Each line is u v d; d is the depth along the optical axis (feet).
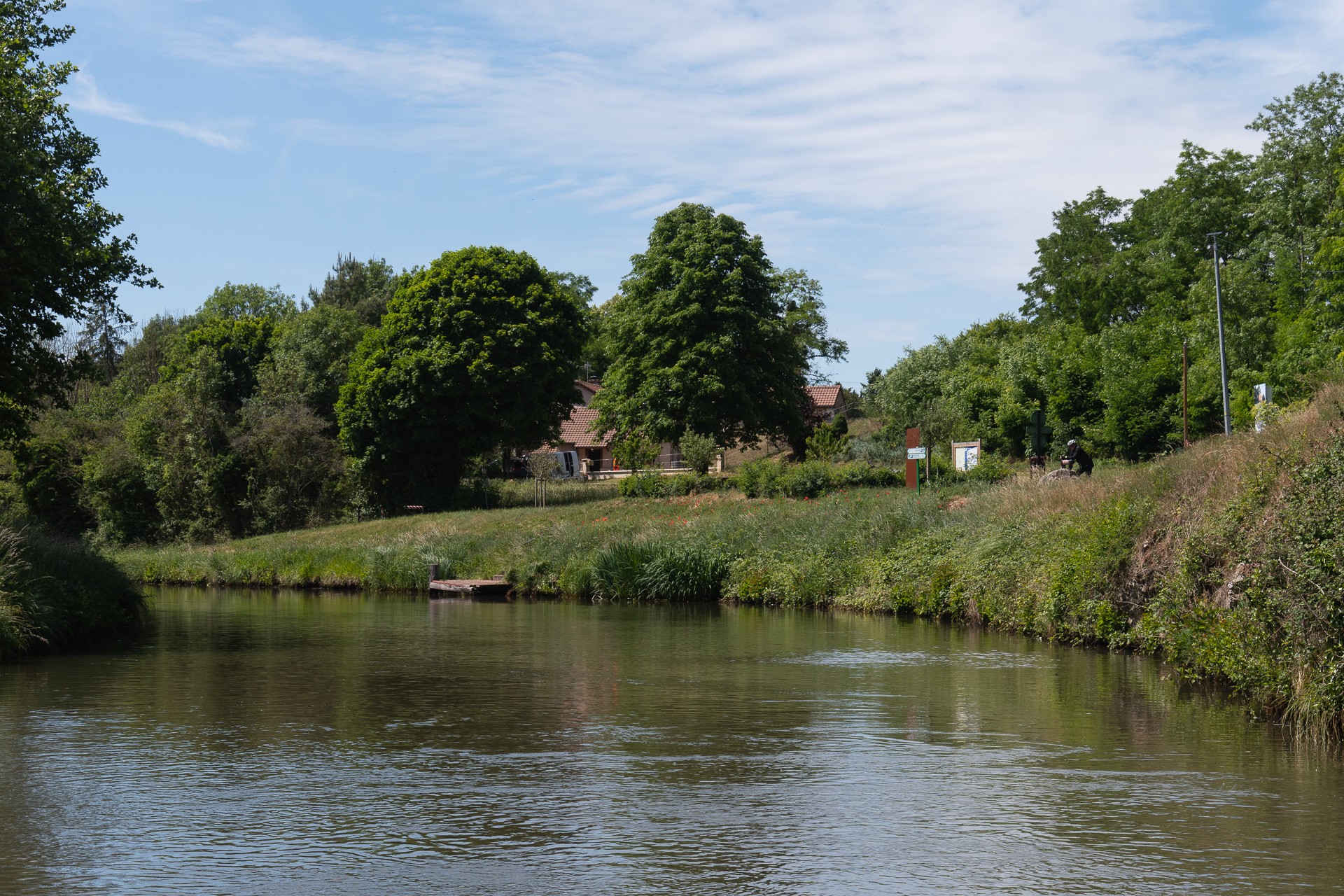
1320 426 44.52
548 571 103.91
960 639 60.85
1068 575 58.80
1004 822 23.94
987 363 241.35
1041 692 42.09
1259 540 41.55
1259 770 28.89
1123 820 24.08
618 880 20.15
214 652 57.57
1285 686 35.27
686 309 173.17
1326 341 139.33
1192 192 209.36
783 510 103.71
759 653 54.90
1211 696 40.75
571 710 38.47
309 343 214.07
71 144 80.59
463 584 106.73
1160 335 175.22
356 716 37.42
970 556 71.26
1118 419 168.96
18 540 65.41
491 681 45.73
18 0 82.02
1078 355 192.03
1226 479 49.55
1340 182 147.13
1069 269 257.75
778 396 180.45
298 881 20.18
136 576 142.82
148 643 62.64
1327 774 28.45
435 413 176.04
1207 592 46.65
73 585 68.13
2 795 26.71
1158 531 53.98
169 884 20.01
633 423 180.55
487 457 193.47
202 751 31.73
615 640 61.87
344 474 188.44
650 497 138.21
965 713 37.42
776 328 179.63
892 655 53.67
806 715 37.14
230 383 223.92
